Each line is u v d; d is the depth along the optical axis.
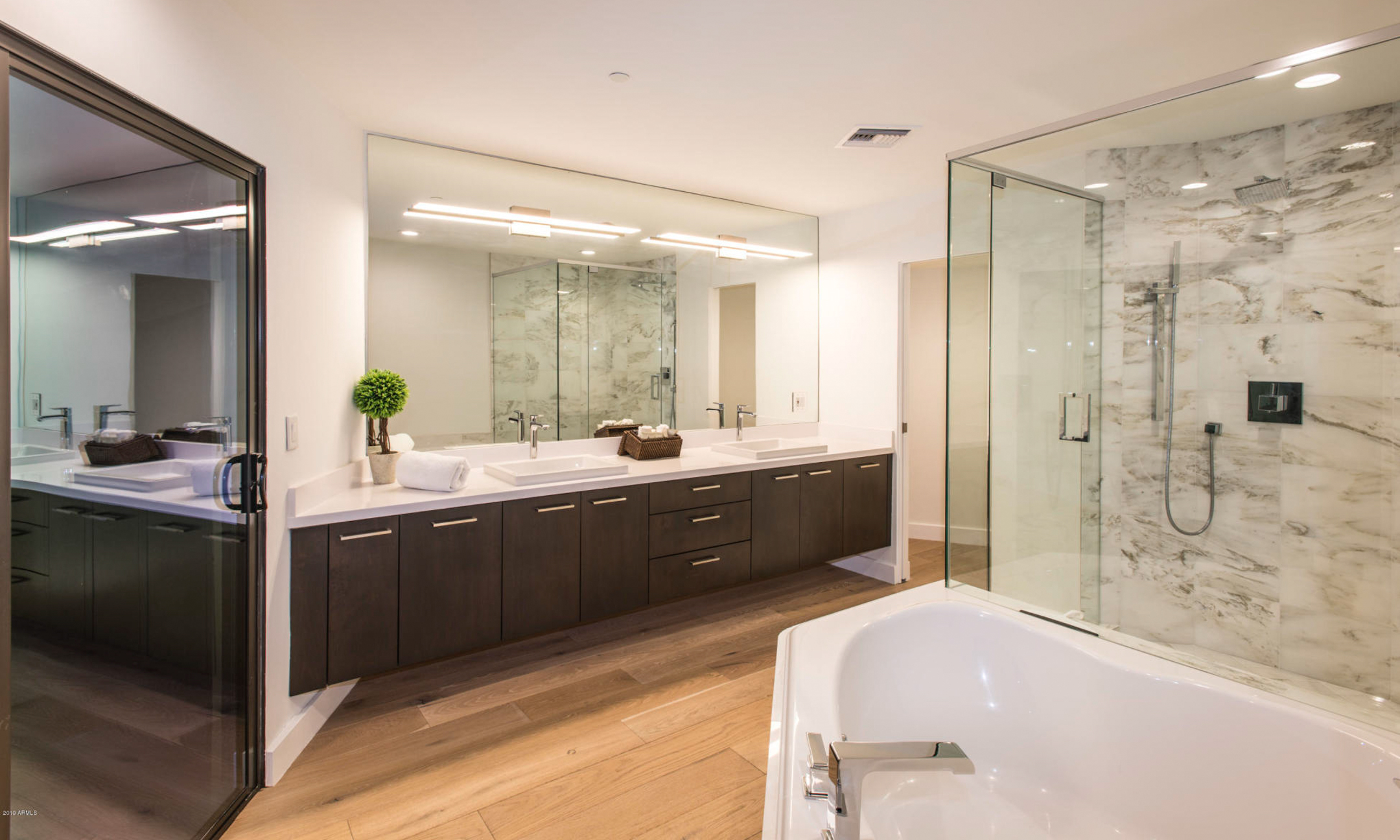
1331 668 2.07
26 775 1.18
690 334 3.89
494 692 2.60
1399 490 1.94
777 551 3.54
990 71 2.27
